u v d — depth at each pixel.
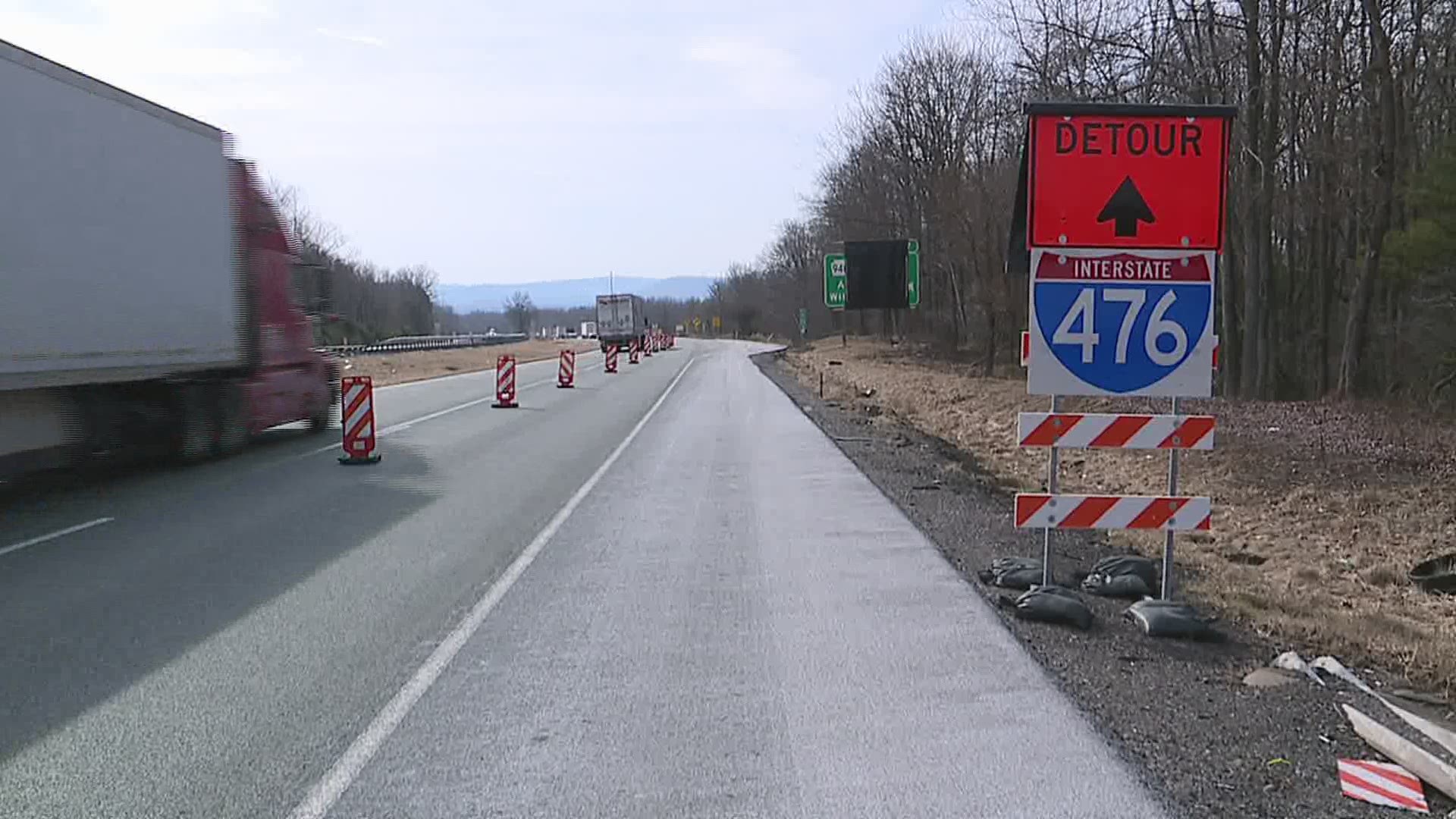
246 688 5.79
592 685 5.80
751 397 29.78
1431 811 4.21
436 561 8.87
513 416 23.23
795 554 9.09
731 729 5.14
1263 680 5.76
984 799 4.34
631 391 31.88
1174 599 7.54
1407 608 8.66
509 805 4.37
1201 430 7.12
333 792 4.50
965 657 6.19
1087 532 10.44
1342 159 26.61
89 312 11.59
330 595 7.78
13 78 10.39
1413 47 25.62
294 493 12.45
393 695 5.66
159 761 4.83
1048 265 7.07
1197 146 6.99
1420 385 28.44
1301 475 15.03
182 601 7.62
